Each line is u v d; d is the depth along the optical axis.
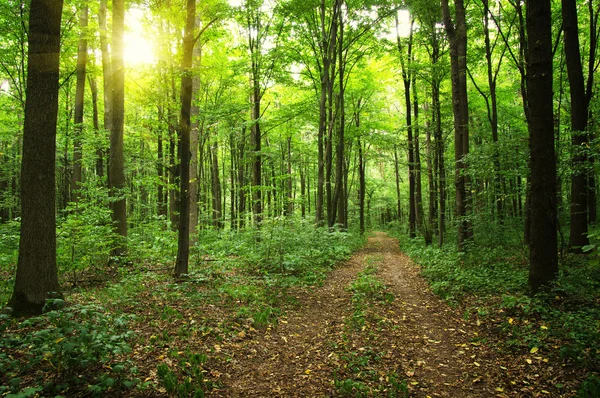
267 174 31.38
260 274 10.63
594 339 4.88
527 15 6.87
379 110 24.78
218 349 5.21
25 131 5.82
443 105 18.34
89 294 7.18
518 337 5.50
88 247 8.72
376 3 16.50
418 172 21.84
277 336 6.08
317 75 20.69
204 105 16.41
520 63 11.12
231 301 7.52
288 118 18.31
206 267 10.50
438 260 12.51
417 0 15.53
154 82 8.84
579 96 9.58
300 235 13.24
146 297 7.40
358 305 7.84
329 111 20.08
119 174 10.73
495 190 10.82
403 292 9.30
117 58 10.28
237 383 4.43
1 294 6.84
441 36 16.06
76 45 15.12
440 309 7.59
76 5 13.46
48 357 3.75
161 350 4.99
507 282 8.23
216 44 17.59
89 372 4.03
